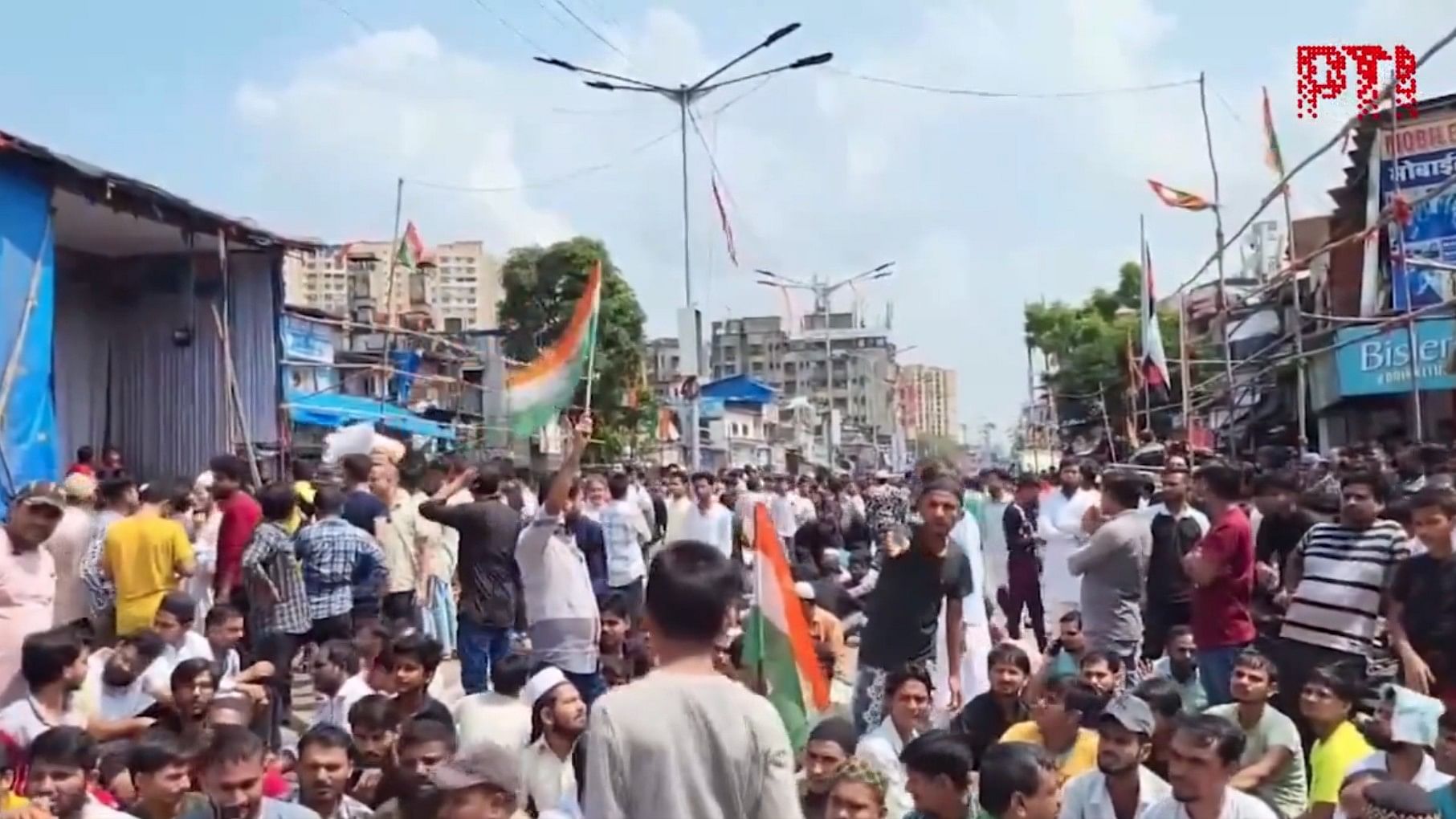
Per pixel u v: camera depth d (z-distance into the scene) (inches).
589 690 382.3
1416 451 540.4
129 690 315.3
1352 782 225.1
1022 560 619.5
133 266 678.5
